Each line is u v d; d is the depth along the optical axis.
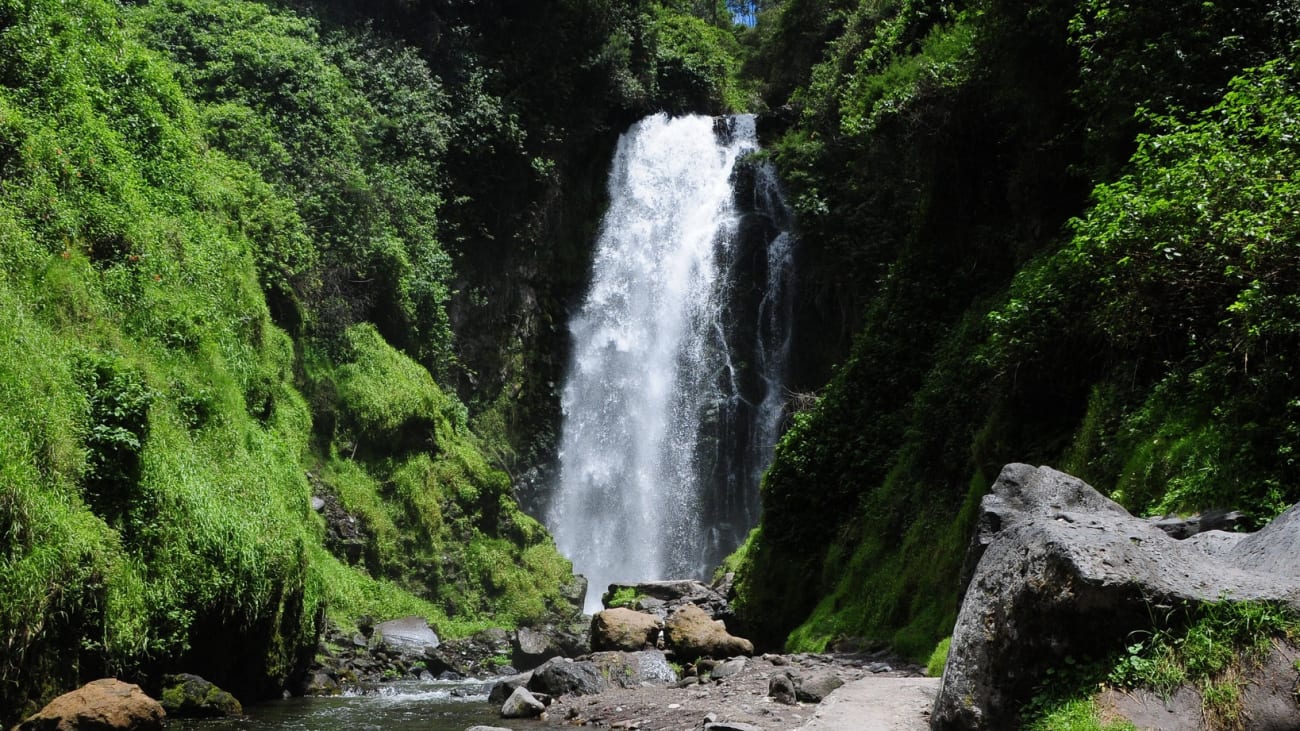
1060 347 10.02
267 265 18.00
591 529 28.44
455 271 26.09
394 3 26.28
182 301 13.10
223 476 11.54
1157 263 7.69
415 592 19.36
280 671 11.33
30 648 7.74
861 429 15.06
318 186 20.64
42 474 8.46
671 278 32.06
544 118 29.31
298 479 14.78
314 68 22.08
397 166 23.39
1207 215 7.25
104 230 12.12
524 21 29.34
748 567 16.09
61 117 12.59
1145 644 4.35
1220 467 6.59
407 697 11.32
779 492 15.63
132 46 15.88
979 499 10.43
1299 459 6.08
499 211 27.92
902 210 24.22
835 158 27.77
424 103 24.84
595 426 29.53
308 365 19.31
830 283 28.12
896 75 17.97
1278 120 7.56
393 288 22.23
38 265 10.50
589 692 9.48
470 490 21.70
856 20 27.95
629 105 32.44
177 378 11.90
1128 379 8.77
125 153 13.79
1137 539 4.73
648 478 29.42
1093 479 8.47
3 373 8.60
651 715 7.86
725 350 30.20
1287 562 4.46
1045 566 4.64
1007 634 4.71
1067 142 12.57
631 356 30.86
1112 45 10.47
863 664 9.98
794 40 36.88
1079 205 12.49
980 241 14.60
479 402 26.53
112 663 8.58
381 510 19.44
